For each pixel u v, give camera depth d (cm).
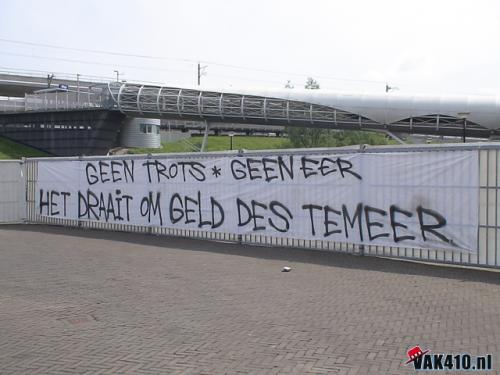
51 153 5600
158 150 6638
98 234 1431
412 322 604
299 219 1128
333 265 966
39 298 745
